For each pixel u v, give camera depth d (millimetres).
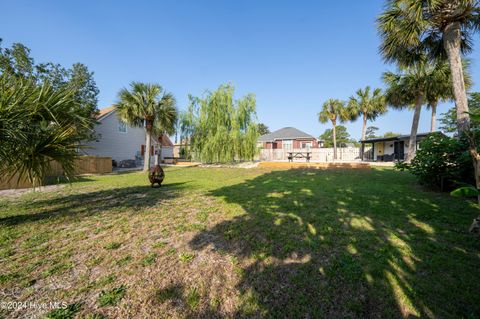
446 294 1634
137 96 12047
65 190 6559
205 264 2156
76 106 3623
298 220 3387
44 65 12516
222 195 5438
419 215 3504
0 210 4246
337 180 7566
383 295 1645
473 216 3424
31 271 2045
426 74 11477
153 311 1528
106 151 18047
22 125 2990
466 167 4715
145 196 5508
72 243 2686
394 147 19234
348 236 2744
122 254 2387
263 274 1964
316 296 1658
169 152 28938
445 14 5469
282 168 13219
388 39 6453
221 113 14633
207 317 1476
